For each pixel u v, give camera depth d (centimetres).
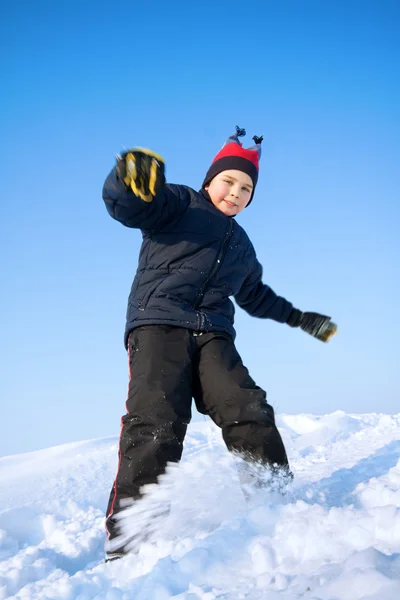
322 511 174
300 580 132
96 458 487
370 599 111
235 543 168
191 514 229
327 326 325
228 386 254
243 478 243
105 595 160
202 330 269
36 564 244
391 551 141
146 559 183
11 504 370
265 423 249
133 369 259
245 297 320
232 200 299
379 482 233
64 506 360
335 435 520
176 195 280
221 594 139
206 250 279
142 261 281
